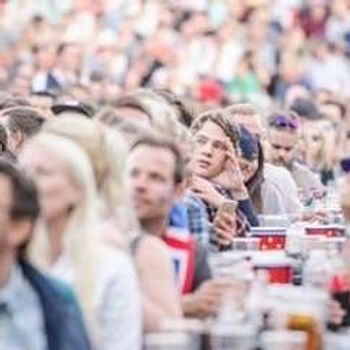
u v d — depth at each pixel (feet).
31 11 208.44
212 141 76.13
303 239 68.64
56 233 52.24
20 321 47.96
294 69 205.26
